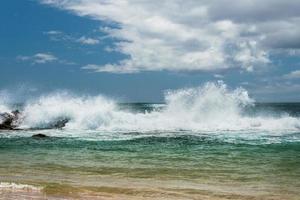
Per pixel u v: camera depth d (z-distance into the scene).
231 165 15.86
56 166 15.58
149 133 29.55
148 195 10.81
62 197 10.34
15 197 10.16
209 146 22.00
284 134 28.59
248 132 30.17
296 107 92.88
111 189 11.48
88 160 17.22
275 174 13.98
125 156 18.39
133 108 80.06
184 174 13.94
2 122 33.94
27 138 26.25
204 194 11.01
